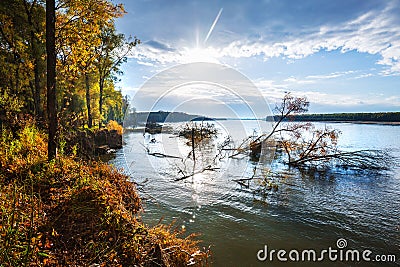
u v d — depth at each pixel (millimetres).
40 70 15195
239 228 6301
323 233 6461
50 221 3775
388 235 6461
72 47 8445
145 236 4090
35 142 7637
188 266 4086
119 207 4723
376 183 11305
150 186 6969
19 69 15000
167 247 4094
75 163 6742
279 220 6969
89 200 4613
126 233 3979
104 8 7723
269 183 9664
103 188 5289
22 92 16031
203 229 6090
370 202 8812
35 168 5684
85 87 22391
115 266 3234
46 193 4781
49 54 6820
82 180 5418
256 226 6500
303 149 16844
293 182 11188
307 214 7551
